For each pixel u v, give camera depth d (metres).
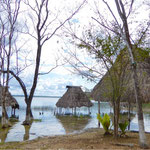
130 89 9.98
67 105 21.45
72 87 23.33
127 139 6.38
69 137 7.38
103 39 6.00
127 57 6.30
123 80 6.80
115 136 6.45
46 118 17.72
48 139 7.21
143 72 8.63
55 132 9.77
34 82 14.45
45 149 5.19
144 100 9.03
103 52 6.04
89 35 6.18
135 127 11.88
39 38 14.79
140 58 6.30
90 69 6.29
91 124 13.55
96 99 11.91
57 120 16.06
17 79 14.34
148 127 11.95
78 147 5.19
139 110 5.20
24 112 25.30
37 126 12.20
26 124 13.08
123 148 5.00
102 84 7.88
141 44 6.01
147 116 18.56
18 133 9.33
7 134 9.01
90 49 6.21
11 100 18.50
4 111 11.67
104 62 6.20
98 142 5.88
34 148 5.48
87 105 21.81
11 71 14.45
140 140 5.14
